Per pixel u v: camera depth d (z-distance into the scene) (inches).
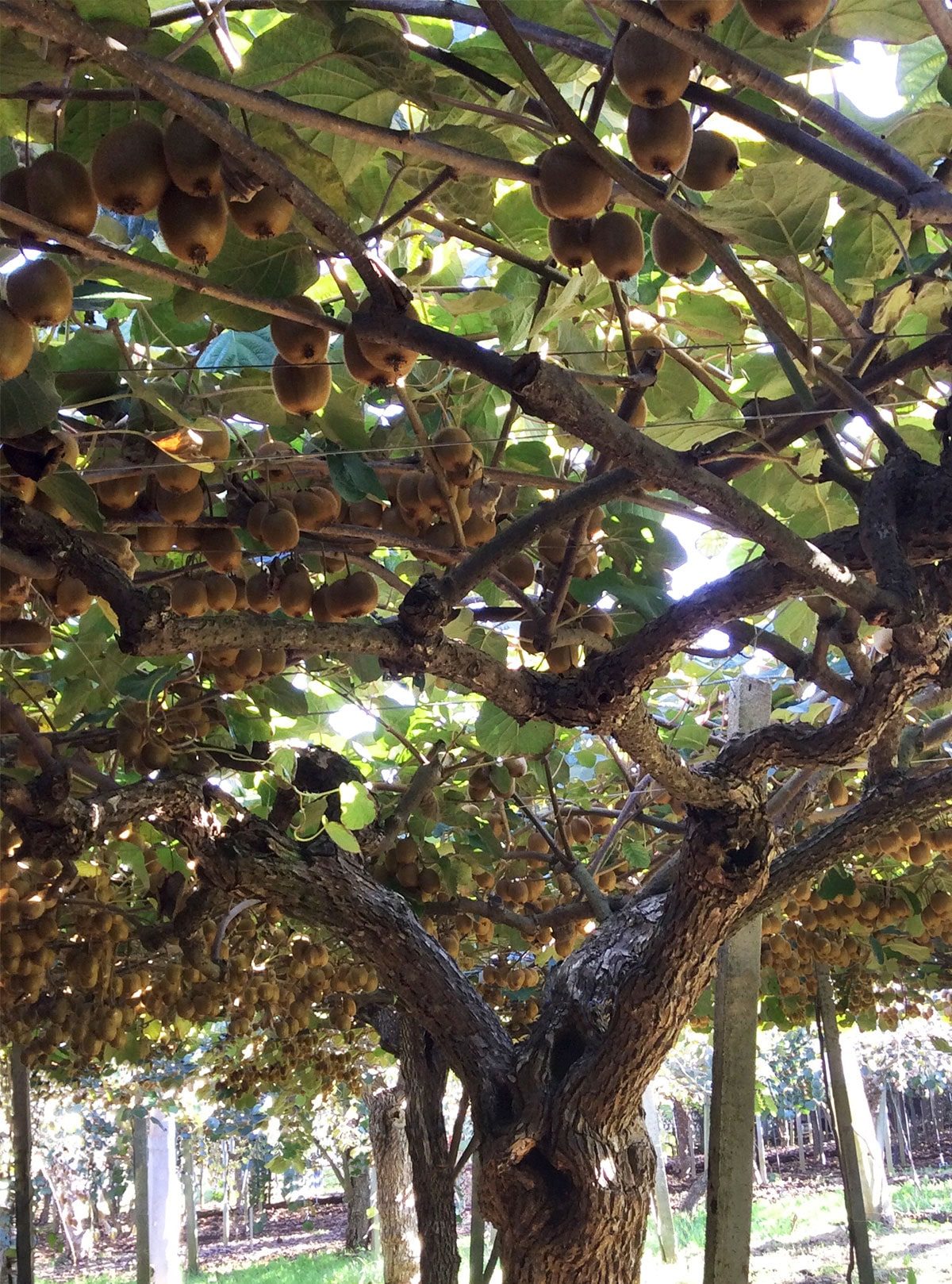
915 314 99.1
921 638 82.5
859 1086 675.4
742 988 147.9
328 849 146.4
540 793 206.2
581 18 70.4
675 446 96.6
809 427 84.6
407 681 174.1
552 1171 139.1
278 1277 714.2
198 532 92.4
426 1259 241.6
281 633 82.7
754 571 92.0
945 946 294.7
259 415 93.0
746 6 49.9
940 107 66.9
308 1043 302.4
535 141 81.7
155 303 90.0
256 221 57.3
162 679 133.3
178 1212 669.9
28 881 155.6
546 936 199.9
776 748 114.8
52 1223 1035.3
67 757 143.0
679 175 59.3
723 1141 144.7
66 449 77.4
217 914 198.1
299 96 66.3
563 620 115.6
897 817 143.9
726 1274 141.5
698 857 121.4
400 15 68.1
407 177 76.4
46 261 55.9
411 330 60.3
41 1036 230.5
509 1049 148.6
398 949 146.1
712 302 98.7
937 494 79.6
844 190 76.9
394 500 99.8
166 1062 489.4
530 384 61.2
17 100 60.6
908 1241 614.9
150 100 58.8
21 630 92.6
